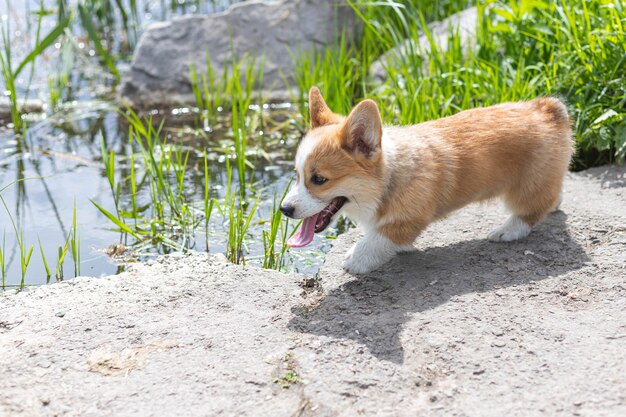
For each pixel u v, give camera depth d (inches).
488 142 86.7
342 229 97.9
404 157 85.0
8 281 91.8
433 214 86.7
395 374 76.2
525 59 107.4
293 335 79.7
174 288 85.0
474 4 127.4
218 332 80.2
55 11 152.0
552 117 88.2
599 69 100.7
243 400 75.0
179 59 126.8
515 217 88.9
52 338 80.3
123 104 125.0
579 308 80.6
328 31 128.3
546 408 73.5
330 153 83.7
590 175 97.0
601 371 75.4
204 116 121.1
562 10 104.7
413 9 122.1
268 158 110.4
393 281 84.7
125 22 148.0
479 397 74.5
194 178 107.2
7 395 76.0
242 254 94.2
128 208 102.3
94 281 86.4
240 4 128.6
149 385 76.3
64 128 119.4
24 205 103.0
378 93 113.7
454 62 110.8
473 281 83.9
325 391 75.3
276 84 126.1
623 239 87.1
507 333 78.7
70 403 75.4
